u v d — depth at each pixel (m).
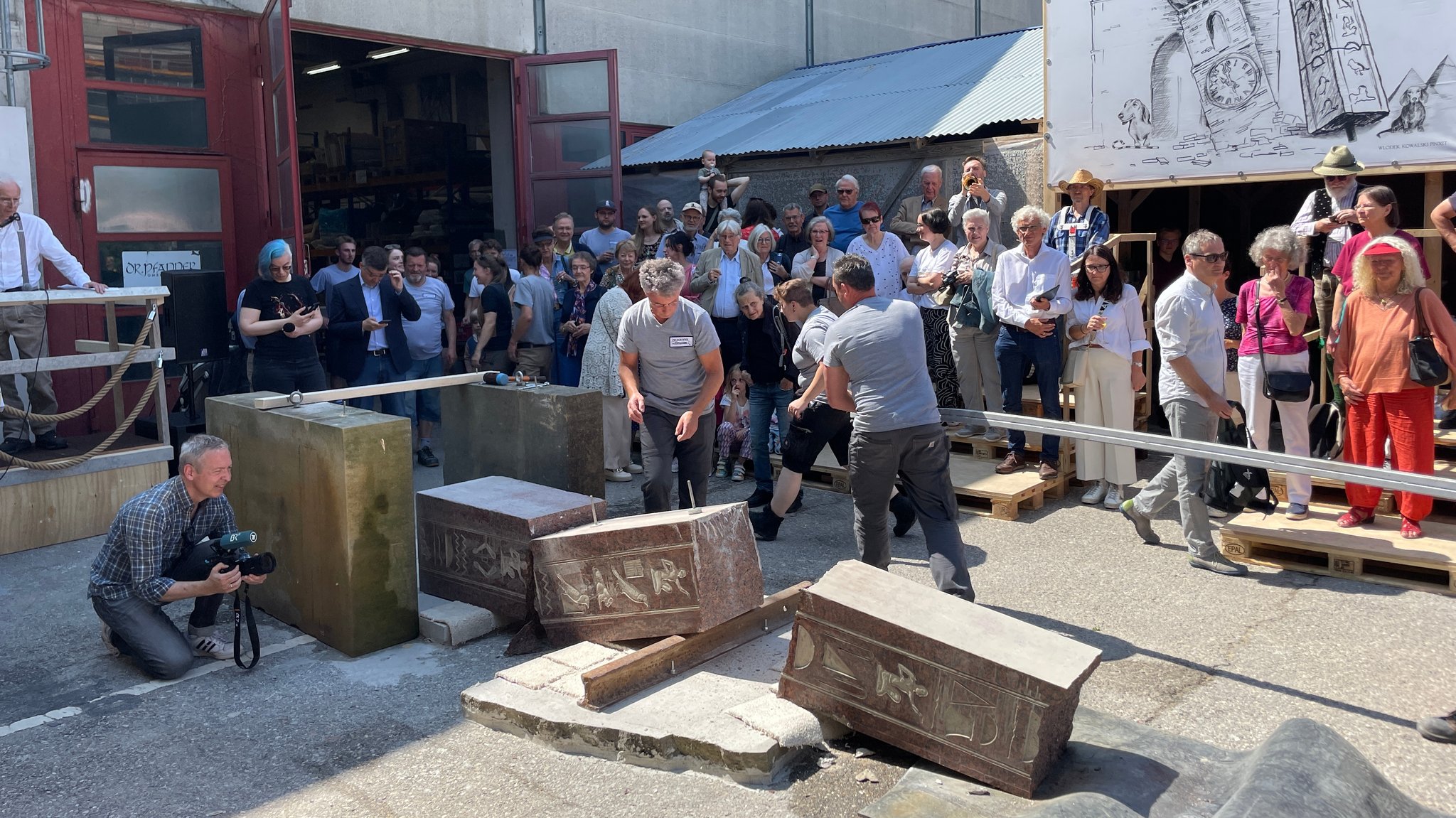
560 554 4.66
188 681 4.62
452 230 14.32
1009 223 9.87
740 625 4.67
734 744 3.65
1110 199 10.27
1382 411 5.79
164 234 9.23
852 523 7.00
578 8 12.95
